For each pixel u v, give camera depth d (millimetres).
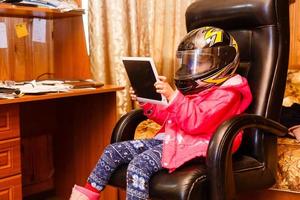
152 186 1401
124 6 2367
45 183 2479
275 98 1607
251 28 1729
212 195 1344
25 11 1941
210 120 1480
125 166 1577
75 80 2055
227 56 1550
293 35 2541
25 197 2393
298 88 2279
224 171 1330
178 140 1514
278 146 1824
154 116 1691
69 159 2346
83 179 2264
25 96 1624
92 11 2320
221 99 1512
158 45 2596
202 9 1833
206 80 1533
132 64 1565
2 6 1784
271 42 1632
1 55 2125
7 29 2133
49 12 1994
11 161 1658
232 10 1722
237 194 1496
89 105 2168
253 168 1544
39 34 2260
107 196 2115
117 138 1711
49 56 2318
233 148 1451
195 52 1542
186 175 1366
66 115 2334
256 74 1660
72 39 2197
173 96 1502
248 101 1590
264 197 1788
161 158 1478
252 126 1456
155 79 1503
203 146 1483
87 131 2203
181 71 1583
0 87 1676
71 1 2074
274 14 1620
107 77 2400
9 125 1635
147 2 2521
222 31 1599
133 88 1665
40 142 2418
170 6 2576
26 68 2230
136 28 2432
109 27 2375
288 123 2000
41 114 2379
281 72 1621
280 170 1731
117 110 2258
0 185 1632
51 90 1726
